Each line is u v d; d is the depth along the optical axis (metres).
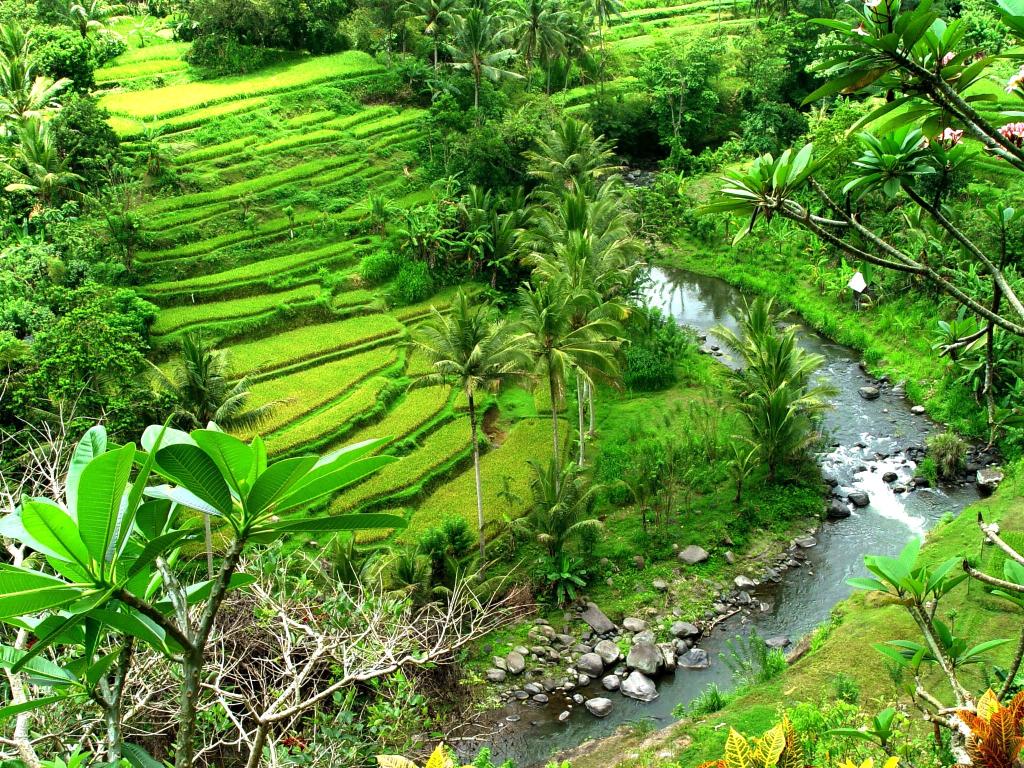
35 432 22.34
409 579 22.14
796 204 5.43
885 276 38.34
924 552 22.67
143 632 3.77
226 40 57.97
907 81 4.95
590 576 26.42
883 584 5.58
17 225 39.88
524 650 23.84
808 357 30.06
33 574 3.34
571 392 35.81
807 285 42.97
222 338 37.38
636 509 29.23
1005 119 5.54
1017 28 4.78
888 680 17.50
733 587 26.02
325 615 9.86
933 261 35.44
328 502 28.25
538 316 27.67
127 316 34.94
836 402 34.62
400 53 62.66
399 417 33.12
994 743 4.10
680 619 24.88
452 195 44.81
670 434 32.22
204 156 48.72
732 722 17.39
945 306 35.12
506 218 42.81
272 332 38.56
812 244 44.09
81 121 43.50
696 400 34.56
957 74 4.89
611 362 28.20
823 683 17.97
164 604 4.60
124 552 4.23
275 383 34.69
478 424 33.78
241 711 11.10
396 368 36.00
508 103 57.03
